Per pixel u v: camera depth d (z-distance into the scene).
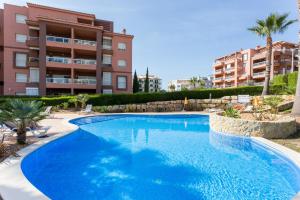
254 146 9.24
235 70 63.41
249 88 28.17
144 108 25.50
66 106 23.09
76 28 31.83
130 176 6.03
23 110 7.57
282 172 6.33
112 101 25.03
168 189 5.19
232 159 7.59
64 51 33.69
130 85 37.47
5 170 5.14
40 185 5.48
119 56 36.88
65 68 32.25
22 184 4.35
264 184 5.51
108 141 10.60
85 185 5.43
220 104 26.22
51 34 33.69
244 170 6.50
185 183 5.56
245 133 10.22
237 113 12.86
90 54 35.72
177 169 6.62
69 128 11.51
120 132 13.17
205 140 10.73
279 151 7.44
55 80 30.75
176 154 8.26
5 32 31.33
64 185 5.45
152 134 12.48
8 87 31.30
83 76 35.53
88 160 7.51
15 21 31.88
